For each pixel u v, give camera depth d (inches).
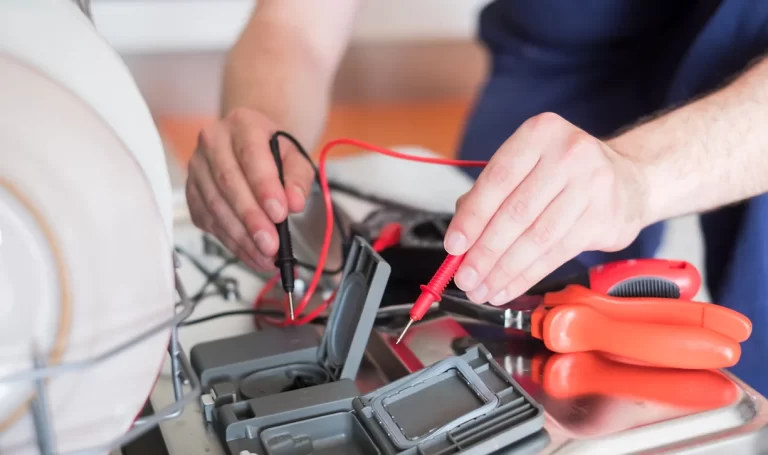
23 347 13.0
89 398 14.1
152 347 14.8
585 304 22.2
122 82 15.5
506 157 21.6
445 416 18.5
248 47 36.0
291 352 21.7
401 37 95.0
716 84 33.7
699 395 20.3
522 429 18.0
